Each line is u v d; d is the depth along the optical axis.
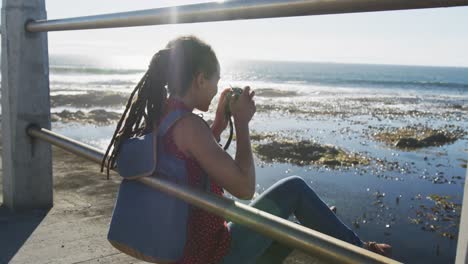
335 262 0.97
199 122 1.35
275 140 12.66
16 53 3.08
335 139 13.38
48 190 3.20
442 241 5.30
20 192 3.13
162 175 1.36
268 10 1.18
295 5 1.12
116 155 1.45
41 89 3.17
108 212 3.07
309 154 10.57
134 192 1.42
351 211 6.46
